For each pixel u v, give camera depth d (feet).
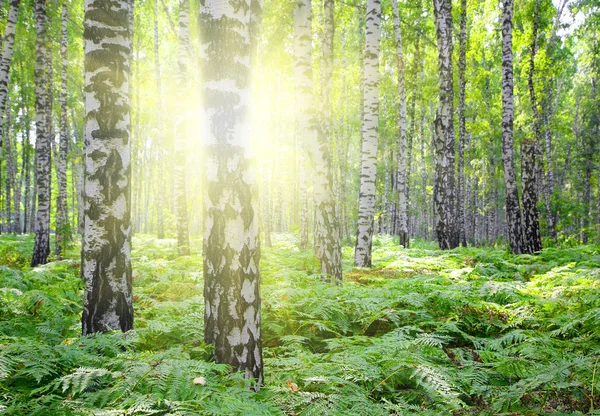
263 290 18.75
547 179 85.51
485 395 10.39
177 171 44.68
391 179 121.70
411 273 29.71
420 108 109.50
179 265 31.37
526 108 87.35
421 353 12.64
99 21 13.05
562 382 9.68
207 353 10.41
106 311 12.66
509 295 18.69
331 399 9.29
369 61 30.55
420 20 75.82
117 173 13.11
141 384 8.64
